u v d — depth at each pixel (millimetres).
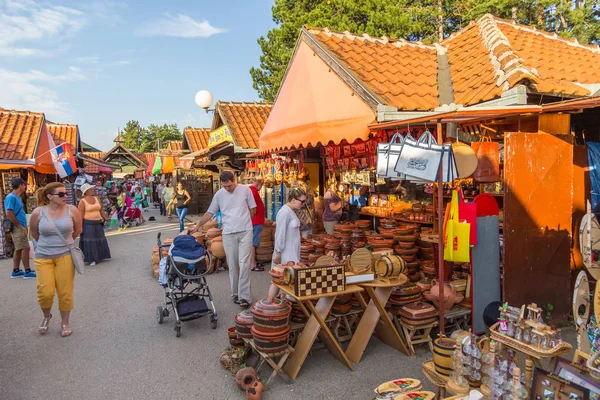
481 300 5004
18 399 4027
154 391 4152
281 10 19469
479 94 5906
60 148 13203
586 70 6953
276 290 5242
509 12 16656
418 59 8016
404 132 6434
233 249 6613
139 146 76688
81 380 4383
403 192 7977
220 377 4418
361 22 17078
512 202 5062
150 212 25438
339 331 5254
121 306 6809
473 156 4977
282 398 3967
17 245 8688
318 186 10758
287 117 8102
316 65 7832
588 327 3152
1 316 6367
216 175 22438
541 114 5340
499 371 2879
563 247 5363
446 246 4785
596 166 6387
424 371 3627
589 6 15414
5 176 11625
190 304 5766
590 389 2506
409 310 4758
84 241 9969
